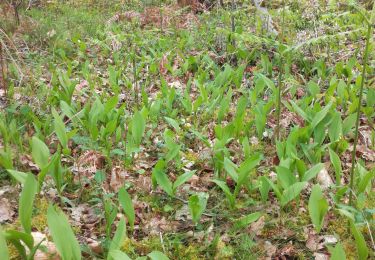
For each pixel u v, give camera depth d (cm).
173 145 336
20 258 239
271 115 466
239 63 638
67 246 193
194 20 830
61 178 304
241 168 275
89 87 557
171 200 317
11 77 520
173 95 449
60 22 815
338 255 186
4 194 312
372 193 316
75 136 383
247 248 257
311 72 583
